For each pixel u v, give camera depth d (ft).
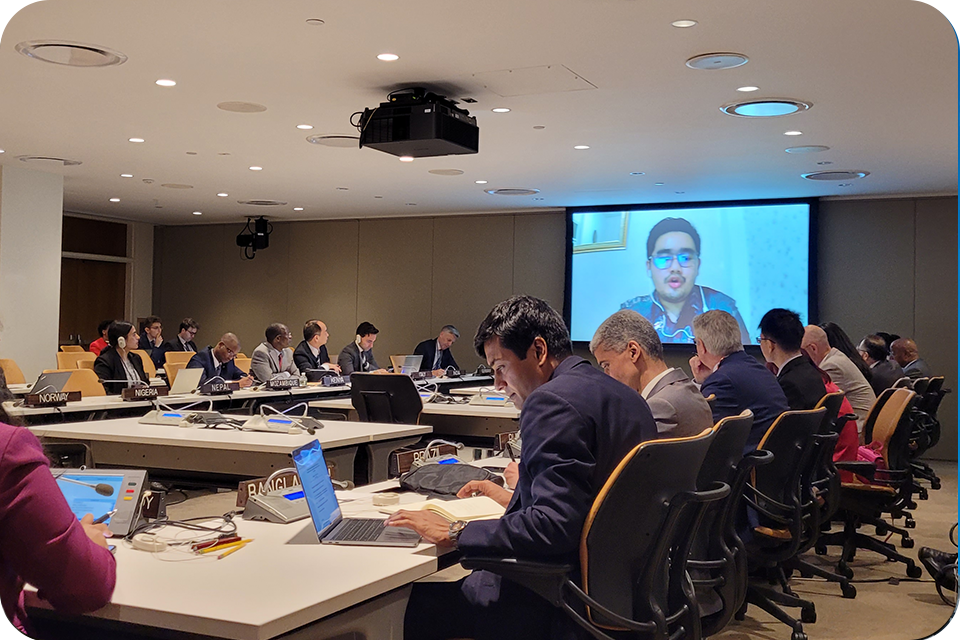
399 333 41.27
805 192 32.14
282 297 43.83
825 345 17.74
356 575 5.86
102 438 12.77
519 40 16.02
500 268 39.24
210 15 15.01
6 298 29.86
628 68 17.58
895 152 25.04
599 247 36.29
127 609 5.14
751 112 20.81
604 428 6.37
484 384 30.86
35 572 4.93
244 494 8.18
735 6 14.20
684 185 31.14
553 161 27.20
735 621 12.30
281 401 24.27
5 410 5.14
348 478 12.80
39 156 27.91
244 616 4.93
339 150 25.91
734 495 9.07
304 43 16.35
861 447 15.84
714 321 12.19
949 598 13.46
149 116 22.17
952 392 31.60
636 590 6.33
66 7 14.75
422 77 18.40
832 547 17.29
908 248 32.27
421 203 37.04
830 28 15.14
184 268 46.06
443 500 8.18
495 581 6.82
